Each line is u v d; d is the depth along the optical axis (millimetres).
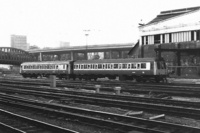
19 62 115062
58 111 12617
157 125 9867
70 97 19422
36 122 10562
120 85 29453
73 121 11219
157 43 57125
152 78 34469
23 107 14945
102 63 39906
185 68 51531
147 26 59062
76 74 44375
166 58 55062
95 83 33219
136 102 15250
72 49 106688
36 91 23922
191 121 11141
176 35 53594
